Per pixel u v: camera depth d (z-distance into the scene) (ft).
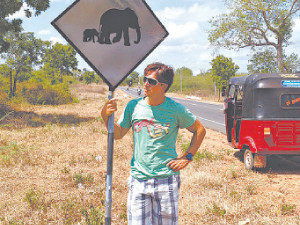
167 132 8.57
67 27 7.73
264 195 19.56
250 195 19.54
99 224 14.11
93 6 7.82
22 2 56.34
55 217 15.47
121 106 91.56
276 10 98.27
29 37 89.20
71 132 41.42
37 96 93.56
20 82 98.99
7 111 64.13
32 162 26.13
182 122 8.89
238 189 20.71
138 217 8.55
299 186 21.35
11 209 16.44
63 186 20.51
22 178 22.17
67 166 25.55
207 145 37.55
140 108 8.77
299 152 23.75
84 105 97.40
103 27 7.95
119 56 8.09
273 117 23.91
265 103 24.02
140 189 8.54
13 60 88.84
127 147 33.06
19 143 34.27
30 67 92.73
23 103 83.25
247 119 25.41
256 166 24.98
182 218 15.93
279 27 101.81
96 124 50.06
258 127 24.07
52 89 100.22
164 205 8.47
